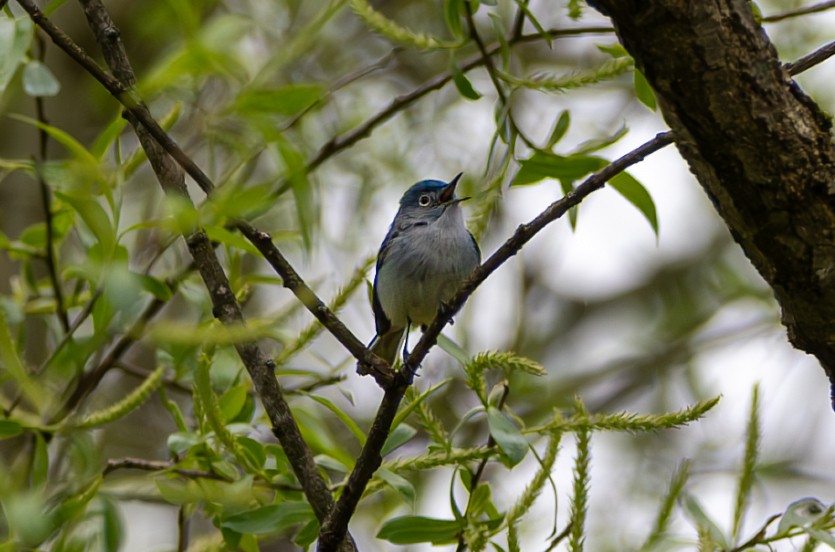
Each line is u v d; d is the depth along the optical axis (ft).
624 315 57.06
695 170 18.16
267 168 35.14
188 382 30.27
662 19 16.28
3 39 22.09
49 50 40.81
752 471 23.41
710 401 21.24
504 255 19.90
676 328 56.03
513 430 21.71
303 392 24.82
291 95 19.03
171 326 18.49
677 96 16.97
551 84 25.40
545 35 25.41
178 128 36.42
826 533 21.24
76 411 28.32
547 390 49.39
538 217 19.67
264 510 23.26
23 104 39.17
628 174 25.52
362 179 43.55
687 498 24.00
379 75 46.24
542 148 26.14
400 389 20.03
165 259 36.68
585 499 21.71
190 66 20.18
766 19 25.85
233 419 26.53
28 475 27.02
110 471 25.09
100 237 20.98
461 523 22.75
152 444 42.65
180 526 25.82
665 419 21.44
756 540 22.40
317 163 31.86
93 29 20.54
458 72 25.48
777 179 17.29
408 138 45.91
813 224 17.58
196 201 40.24
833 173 17.31
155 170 19.94
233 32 20.47
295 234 30.22
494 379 44.27
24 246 29.60
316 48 41.81
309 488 20.58
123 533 26.66
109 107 34.45
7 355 22.39
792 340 19.57
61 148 39.75
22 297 31.12
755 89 16.75
